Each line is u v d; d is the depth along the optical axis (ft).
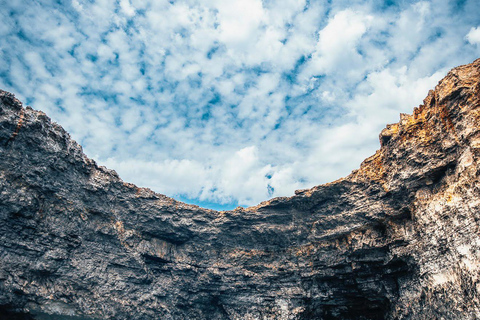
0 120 134.41
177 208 200.64
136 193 191.52
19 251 137.59
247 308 186.60
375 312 160.04
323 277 169.48
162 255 192.24
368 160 165.48
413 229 136.36
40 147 147.64
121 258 175.73
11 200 135.33
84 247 163.22
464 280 107.45
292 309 175.32
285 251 190.08
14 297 131.03
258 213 197.16
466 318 105.09
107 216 176.14
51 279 148.05
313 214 183.01
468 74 122.31
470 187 111.86
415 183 136.46
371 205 155.53
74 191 162.20
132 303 172.55
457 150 122.01
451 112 124.06
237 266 195.93
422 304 126.93
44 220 148.46
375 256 151.23
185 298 190.39
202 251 202.08
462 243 110.52
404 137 143.33
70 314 148.15
